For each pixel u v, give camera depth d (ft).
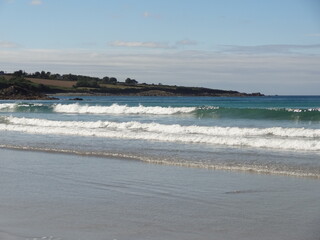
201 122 93.97
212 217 26.50
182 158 48.03
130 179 38.11
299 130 66.03
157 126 76.95
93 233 23.54
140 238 22.72
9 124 93.71
